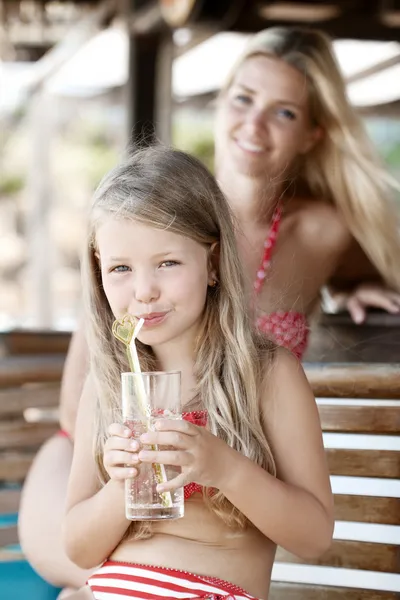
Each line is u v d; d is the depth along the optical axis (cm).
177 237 204
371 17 797
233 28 766
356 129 357
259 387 215
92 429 227
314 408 217
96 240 214
